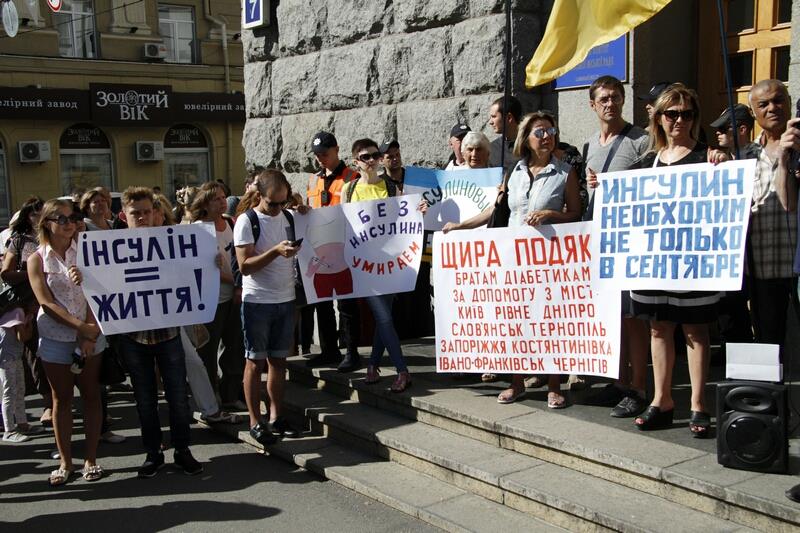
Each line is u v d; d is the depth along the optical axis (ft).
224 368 21.81
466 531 13.76
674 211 14.52
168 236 17.84
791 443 13.87
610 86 16.78
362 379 20.29
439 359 17.85
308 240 19.70
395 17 26.08
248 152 33.09
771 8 20.72
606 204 15.44
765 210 15.16
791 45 18.70
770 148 15.20
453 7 23.98
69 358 17.38
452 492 15.40
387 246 19.39
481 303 17.28
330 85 28.71
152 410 17.93
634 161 16.21
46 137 76.23
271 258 17.87
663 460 13.46
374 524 14.79
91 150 79.77
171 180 84.94
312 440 19.11
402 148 26.18
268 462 18.63
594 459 14.15
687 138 14.87
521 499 14.23
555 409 16.74
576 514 13.16
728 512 12.26
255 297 18.44
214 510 15.96
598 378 18.92
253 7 31.58
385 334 19.11
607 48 21.43
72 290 17.29
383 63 26.53
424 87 25.23
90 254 17.17
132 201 17.67
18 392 21.47
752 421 12.69
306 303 22.03
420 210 19.16
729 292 17.85
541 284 16.48
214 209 20.93
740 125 17.20
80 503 16.65
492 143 20.62
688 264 14.30
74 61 76.59
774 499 11.75
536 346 16.72
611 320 15.67
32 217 21.21
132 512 16.07
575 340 16.26
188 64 83.25
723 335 18.43
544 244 16.33
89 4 78.02
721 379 17.67
